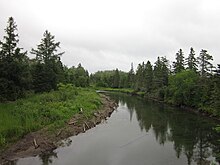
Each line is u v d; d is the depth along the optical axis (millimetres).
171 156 21344
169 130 31312
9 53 33938
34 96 36312
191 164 19469
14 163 18078
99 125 33031
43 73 43781
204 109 45875
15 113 25016
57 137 24109
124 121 36719
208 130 31484
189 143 25500
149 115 43094
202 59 60406
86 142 24531
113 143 24750
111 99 68812
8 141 20203
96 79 156875
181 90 56500
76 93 49031
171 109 52531
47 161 19000
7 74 32375
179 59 76688
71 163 18875
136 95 95062
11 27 34281
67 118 29297
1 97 30484
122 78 138000
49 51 50375
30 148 20453
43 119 26094
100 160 19828
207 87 45969
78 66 137375
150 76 89625
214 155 21719
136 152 22266
